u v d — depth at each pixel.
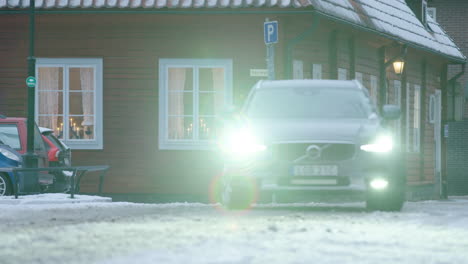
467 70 71.44
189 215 22.16
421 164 59.09
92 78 40.78
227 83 40.28
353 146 23.36
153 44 40.44
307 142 23.25
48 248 14.23
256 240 15.27
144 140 40.53
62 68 40.97
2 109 41.09
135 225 18.72
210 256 12.81
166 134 40.44
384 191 23.80
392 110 25.02
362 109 25.53
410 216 21.78
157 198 40.34
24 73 40.94
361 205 29.27
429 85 61.25
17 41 40.88
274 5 38.44
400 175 23.89
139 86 40.53
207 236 15.98
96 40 40.69
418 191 58.06
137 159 40.53
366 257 13.03
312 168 23.19
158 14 39.31
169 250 13.66
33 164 32.41
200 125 40.44
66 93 40.84
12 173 32.31
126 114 40.56
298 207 26.56
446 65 64.31
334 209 25.30
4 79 41.03
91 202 30.17
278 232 16.83
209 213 23.08
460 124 72.12
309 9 38.41
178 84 40.47
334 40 44.72
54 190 34.72
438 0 71.12
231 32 40.28
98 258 12.72
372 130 23.75
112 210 25.23
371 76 50.34
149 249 13.83
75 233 16.86
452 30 71.12
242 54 40.22
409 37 52.53
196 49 40.38
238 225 18.67
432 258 13.09
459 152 72.25
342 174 23.19
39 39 40.94
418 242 15.45
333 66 44.62
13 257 13.02
